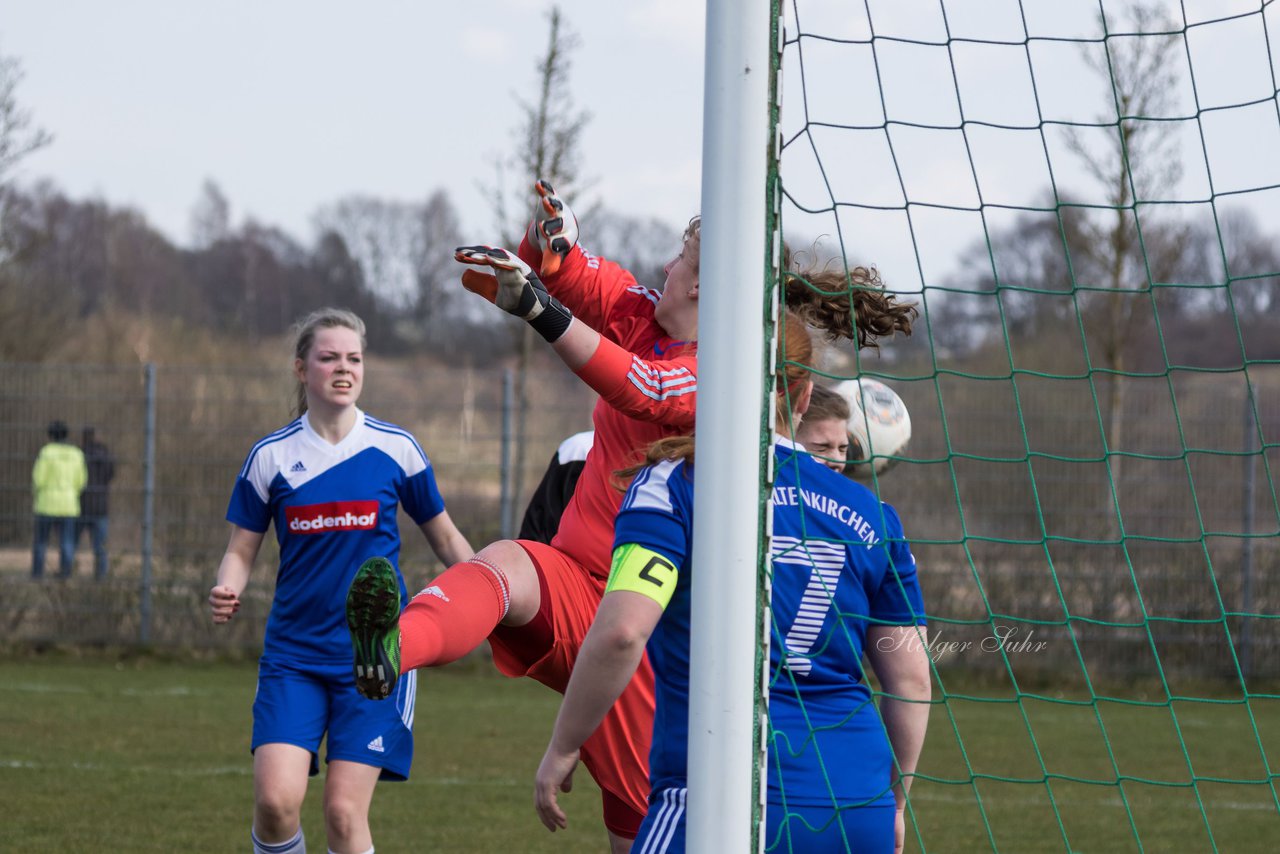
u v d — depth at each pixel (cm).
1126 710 2945
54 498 3362
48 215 11994
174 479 3391
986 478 3203
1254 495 3130
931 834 1722
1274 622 3100
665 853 691
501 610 919
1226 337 3300
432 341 14250
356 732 1155
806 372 793
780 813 694
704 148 696
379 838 1623
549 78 4200
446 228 14525
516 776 2062
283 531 1231
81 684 2945
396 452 1279
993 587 3153
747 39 690
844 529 742
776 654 715
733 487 677
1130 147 3331
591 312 1056
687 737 704
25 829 1595
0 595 3381
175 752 2162
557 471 1416
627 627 687
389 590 722
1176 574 3125
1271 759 2358
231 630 3378
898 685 779
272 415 3419
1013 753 2372
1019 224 2903
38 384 3394
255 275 14950
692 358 909
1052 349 3556
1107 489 3167
